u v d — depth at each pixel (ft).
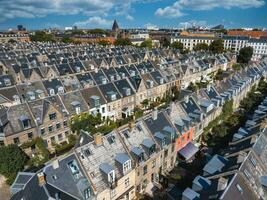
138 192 144.36
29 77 314.35
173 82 339.36
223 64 472.85
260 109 212.43
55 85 258.57
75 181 111.34
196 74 391.65
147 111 271.28
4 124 171.42
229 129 209.56
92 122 209.97
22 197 107.04
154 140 150.82
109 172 117.29
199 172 159.94
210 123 212.43
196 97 212.43
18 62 387.34
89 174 115.55
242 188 97.25
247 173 105.70
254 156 118.32
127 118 247.70
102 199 118.62
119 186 126.41
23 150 178.70
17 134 175.63
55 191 103.50
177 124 171.42
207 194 100.68
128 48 596.29
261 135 135.74
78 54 478.18
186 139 182.60
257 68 383.65
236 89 260.42
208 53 541.34
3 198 140.56
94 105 226.58
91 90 234.38
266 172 119.24
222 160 125.18
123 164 123.95
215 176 110.11
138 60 462.60
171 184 149.59
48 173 107.14
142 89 281.74
